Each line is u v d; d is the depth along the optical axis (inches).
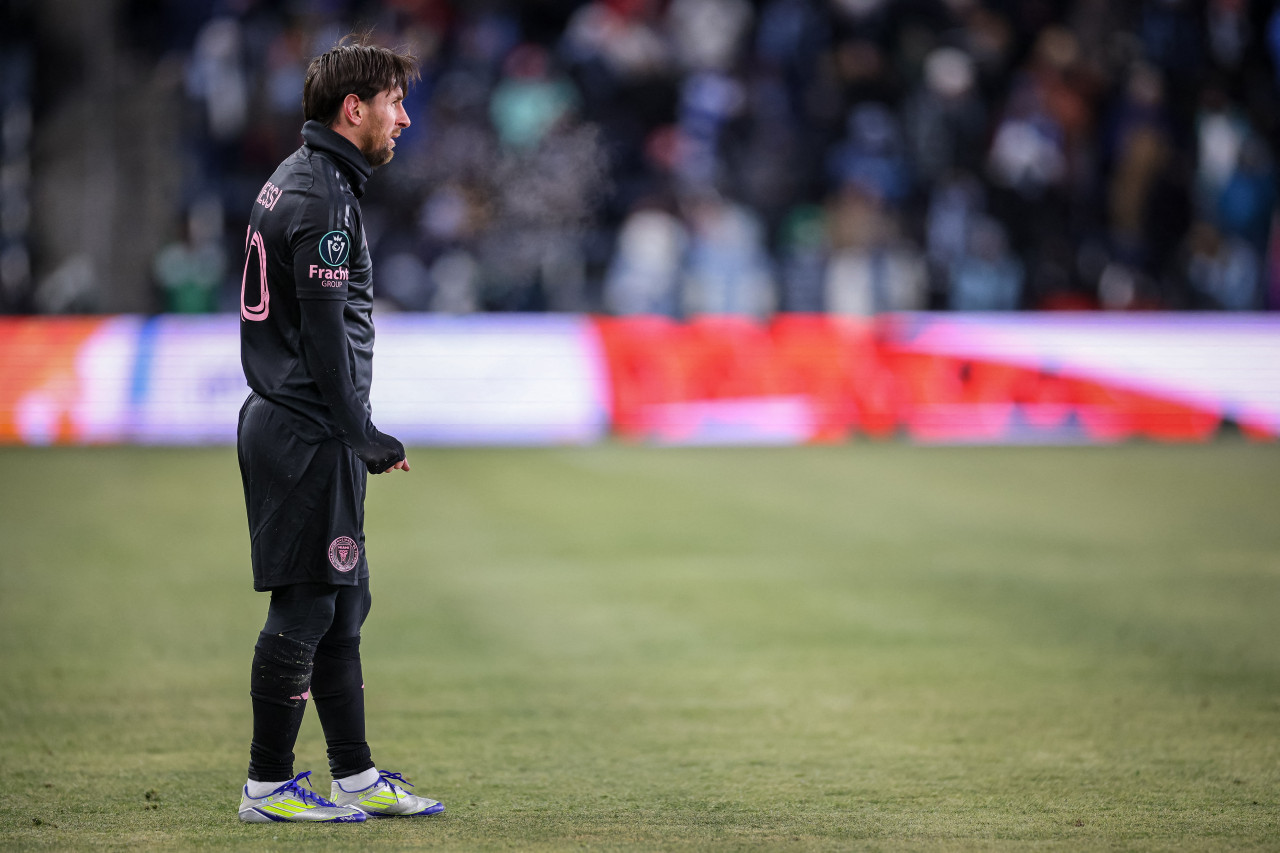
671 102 2364.7
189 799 542.9
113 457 1739.7
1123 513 1358.3
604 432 1957.4
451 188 2176.4
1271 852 473.7
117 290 2240.4
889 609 959.0
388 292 2151.8
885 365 1993.1
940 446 1891.0
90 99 2281.0
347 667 515.8
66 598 987.9
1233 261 2326.5
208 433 1899.6
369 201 2182.6
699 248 2218.3
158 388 1898.4
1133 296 2294.5
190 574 1076.5
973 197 2297.0
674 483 1549.0
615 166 2314.2
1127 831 499.8
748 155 2353.6
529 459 1753.2
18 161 2273.6
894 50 2411.4
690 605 975.0
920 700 726.5
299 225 474.9
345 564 493.4
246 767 597.9
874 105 2374.5
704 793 557.9
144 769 593.6
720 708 714.8
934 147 2353.6
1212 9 2466.8
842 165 2333.9
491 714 703.1
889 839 488.7
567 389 1957.4
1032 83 2370.8
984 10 2491.4
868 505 1403.8
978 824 510.0
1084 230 2345.0
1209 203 2362.2
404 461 488.1
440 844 476.7
